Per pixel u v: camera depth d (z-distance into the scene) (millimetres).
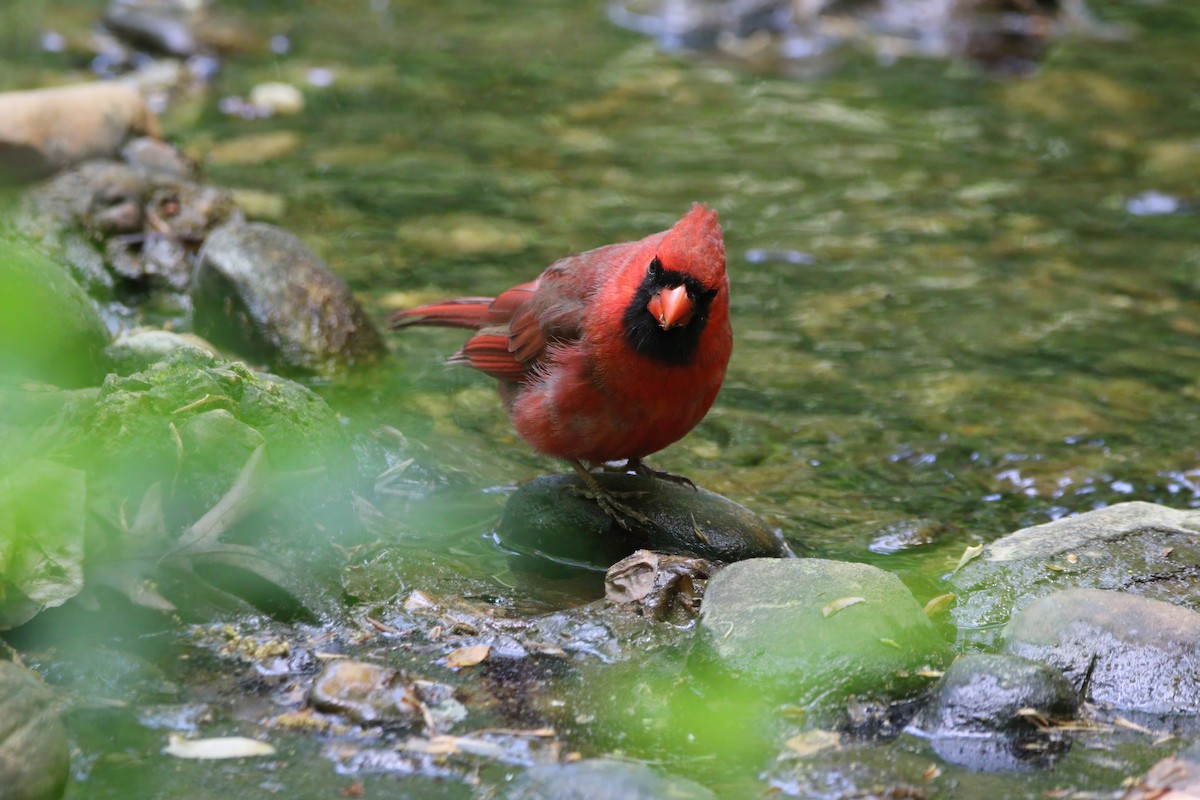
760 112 18609
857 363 11820
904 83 20078
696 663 6992
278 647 7086
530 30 21875
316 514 8258
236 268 11164
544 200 15188
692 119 18203
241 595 7445
